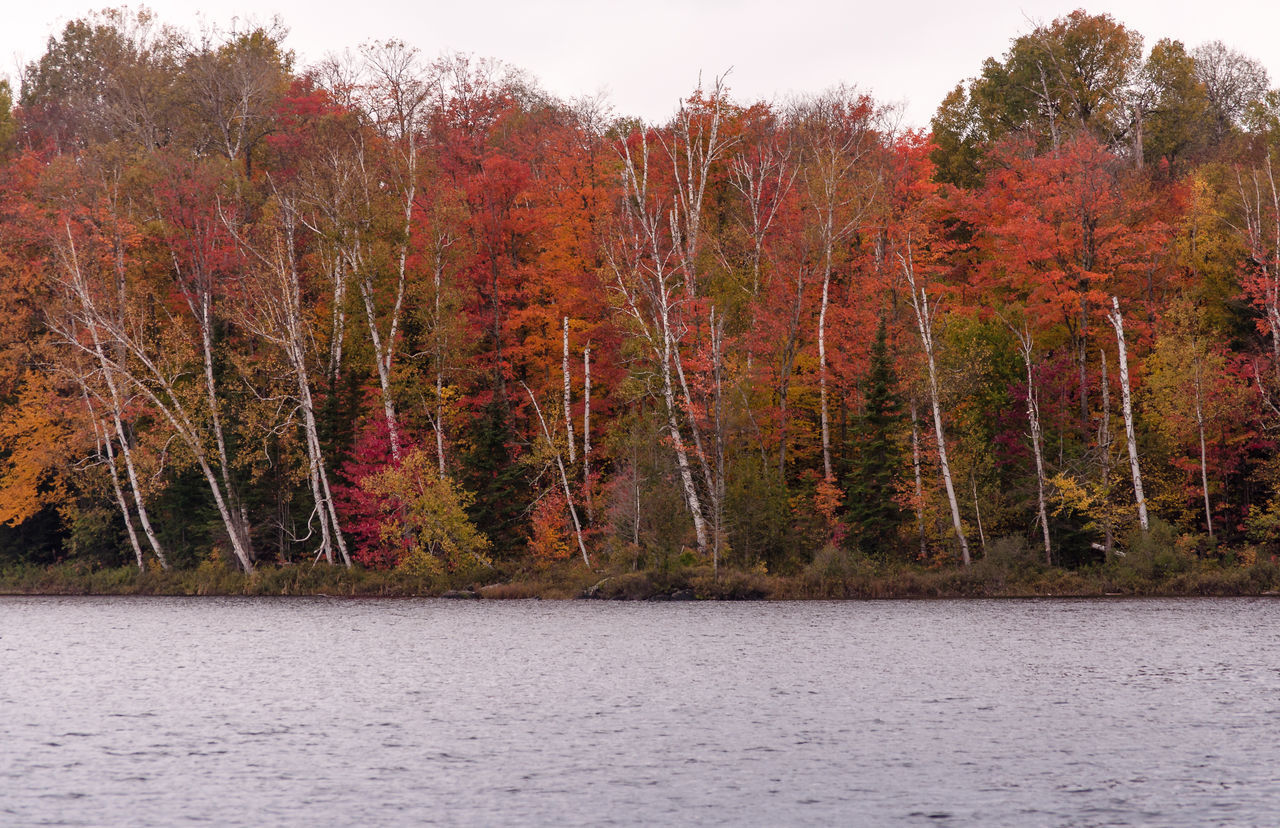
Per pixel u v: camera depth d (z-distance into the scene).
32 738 20.61
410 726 21.47
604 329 57.81
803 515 51.47
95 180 57.38
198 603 50.12
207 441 56.84
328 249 57.66
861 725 21.09
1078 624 36.59
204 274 57.69
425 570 52.16
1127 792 16.31
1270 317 48.94
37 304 58.97
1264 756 18.30
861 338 52.53
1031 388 49.12
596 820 15.18
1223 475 50.34
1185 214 55.09
